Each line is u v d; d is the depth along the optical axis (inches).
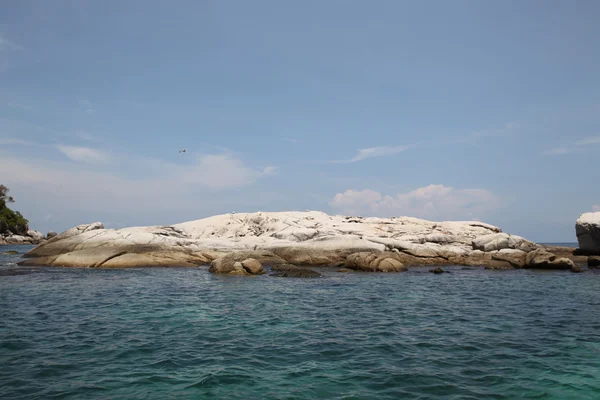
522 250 1600.6
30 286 925.8
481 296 828.0
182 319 607.5
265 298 793.6
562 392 345.1
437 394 338.3
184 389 343.6
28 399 321.1
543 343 487.8
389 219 2000.5
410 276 1170.6
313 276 1130.0
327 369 394.9
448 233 1806.1
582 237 1567.4
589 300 781.9
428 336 518.6
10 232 3964.1
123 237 1480.1
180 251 1466.5
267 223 1927.9
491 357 434.0
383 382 362.6
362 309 692.7
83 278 1070.4
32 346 463.8
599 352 452.1
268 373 382.9
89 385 350.6
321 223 1868.8
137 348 458.0
